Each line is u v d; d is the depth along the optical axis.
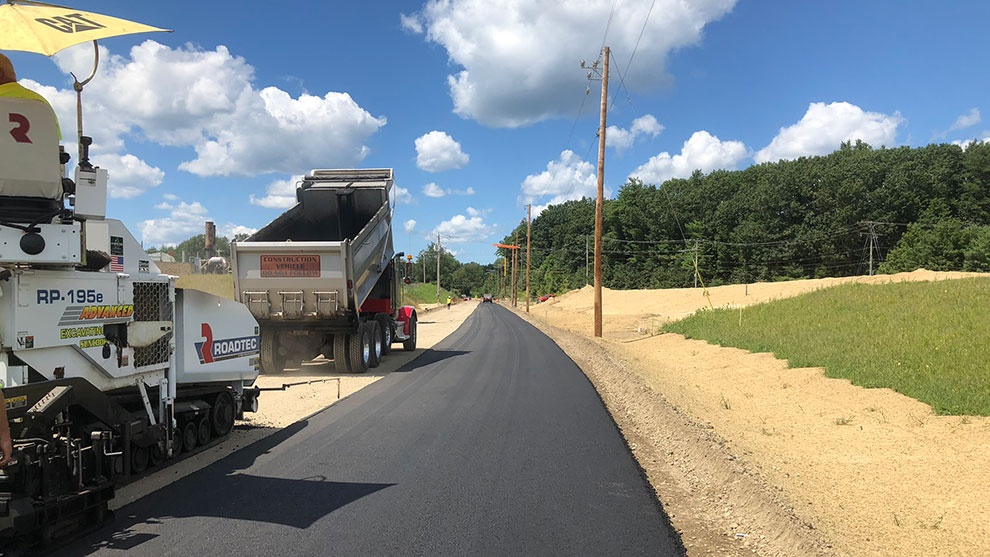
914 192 76.12
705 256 89.12
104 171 4.79
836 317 16.56
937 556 3.84
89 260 5.19
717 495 5.25
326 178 17.16
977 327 11.78
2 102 4.09
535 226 157.75
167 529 4.48
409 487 5.47
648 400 9.38
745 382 11.41
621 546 4.13
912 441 6.39
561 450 6.80
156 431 5.76
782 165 94.75
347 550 4.06
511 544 4.16
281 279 13.72
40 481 4.17
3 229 4.14
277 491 5.38
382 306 17.50
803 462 6.12
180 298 6.57
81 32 3.90
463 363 16.14
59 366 4.75
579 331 30.92
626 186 107.81
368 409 9.42
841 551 3.84
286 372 14.87
